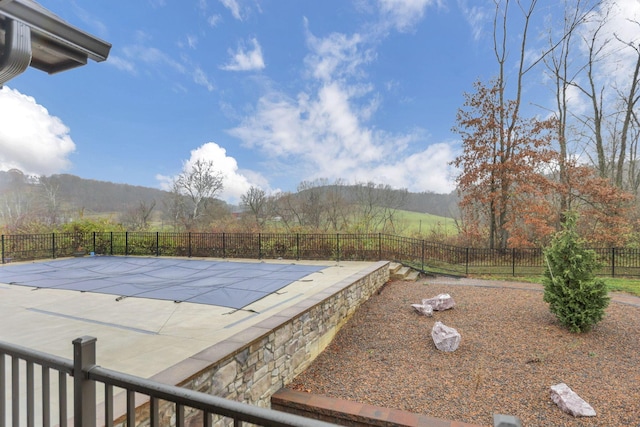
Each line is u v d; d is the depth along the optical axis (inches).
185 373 102.2
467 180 523.5
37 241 452.1
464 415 136.8
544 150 497.4
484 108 519.8
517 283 339.3
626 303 255.3
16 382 60.3
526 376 162.9
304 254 454.6
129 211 807.1
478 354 185.3
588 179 509.7
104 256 470.6
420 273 400.8
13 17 78.0
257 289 246.1
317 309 191.5
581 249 207.0
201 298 220.1
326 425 33.4
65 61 103.0
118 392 90.4
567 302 204.2
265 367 141.6
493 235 523.5
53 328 160.1
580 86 597.3
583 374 161.8
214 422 109.3
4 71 79.9
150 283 272.1
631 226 491.2
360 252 438.6
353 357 190.5
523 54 552.7
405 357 186.9
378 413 135.2
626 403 138.6
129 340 141.9
